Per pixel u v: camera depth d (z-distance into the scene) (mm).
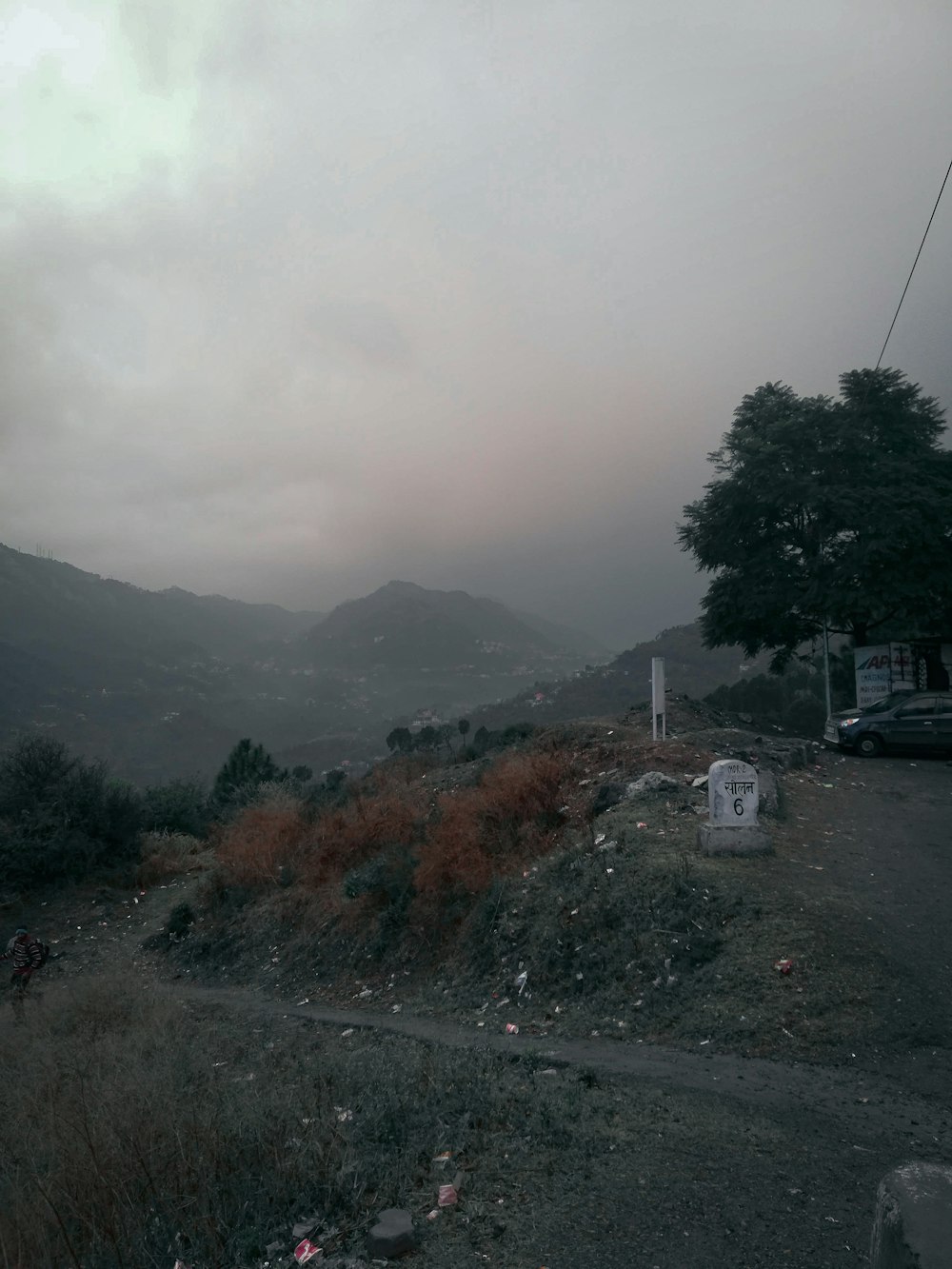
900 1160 5965
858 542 28188
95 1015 12344
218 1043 11547
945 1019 8477
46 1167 6281
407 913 15227
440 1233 4965
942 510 27328
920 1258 2873
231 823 27875
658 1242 4809
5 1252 4953
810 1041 8414
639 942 10914
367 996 13695
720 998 9477
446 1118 6625
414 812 20047
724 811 12961
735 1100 7145
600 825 14898
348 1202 5367
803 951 9883
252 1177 5711
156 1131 6289
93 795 26281
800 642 33562
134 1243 5008
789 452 29547
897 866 12906
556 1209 5199
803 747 21594
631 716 26078
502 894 13891
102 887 24125
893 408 29859
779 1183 5562
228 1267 4867
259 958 17031
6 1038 11359
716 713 28922
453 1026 11070
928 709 23609
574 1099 7004
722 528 31672
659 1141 6215
